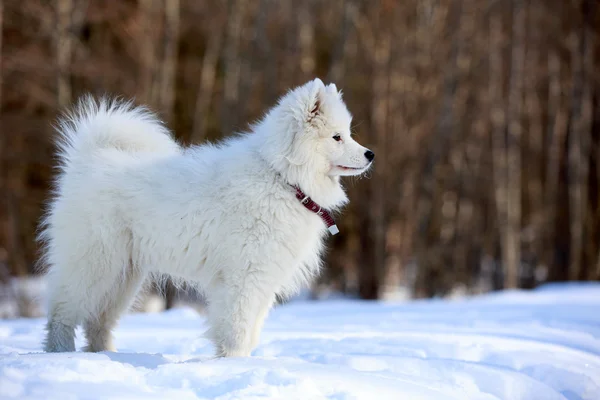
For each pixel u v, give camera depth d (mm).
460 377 4758
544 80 24031
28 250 18453
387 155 19641
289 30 20656
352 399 3713
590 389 4801
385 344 5828
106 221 5145
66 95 16359
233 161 5094
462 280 21266
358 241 21156
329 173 5250
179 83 21359
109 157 5379
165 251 5145
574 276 21734
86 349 5520
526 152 24000
